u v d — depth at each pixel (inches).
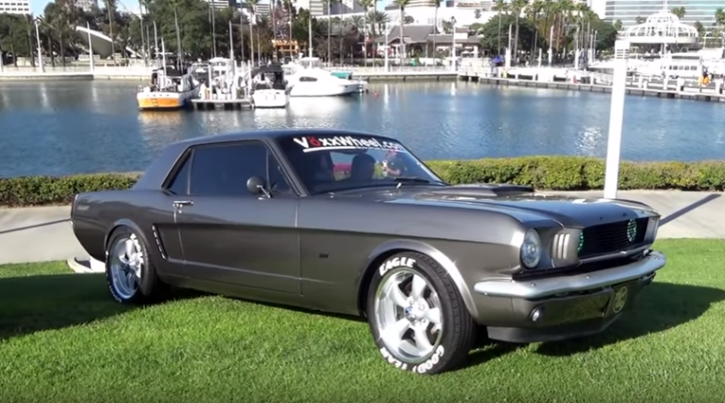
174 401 148.0
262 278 187.9
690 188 620.1
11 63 6043.3
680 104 2623.0
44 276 311.4
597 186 633.0
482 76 4429.1
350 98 2970.0
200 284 207.0
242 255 191.6
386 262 162.6
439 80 4650.6
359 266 167.2
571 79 3850.9
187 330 192.4
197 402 147.4
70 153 1478.8
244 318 203.3
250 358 170.7
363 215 166.1
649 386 153.3
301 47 5467.5
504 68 4510.3
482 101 2866.6
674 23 4963.1
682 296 237.5
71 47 6023.6
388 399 147.1
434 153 1425.9
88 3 6333.7
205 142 213.9
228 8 5344.5
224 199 197.0
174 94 2364.7
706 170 610.9
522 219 147.3
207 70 2829.7
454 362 155.9
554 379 156.7
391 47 6225.4
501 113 2308.1
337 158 197.6
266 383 155.9
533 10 5674.2
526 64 5487.2
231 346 179.0
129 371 163.5
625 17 6717.5
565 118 2129.7
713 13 6422.2
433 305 157.9
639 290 172.1
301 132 203.8
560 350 175.5
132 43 6107.3
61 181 579.8
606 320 164.1
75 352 175.9
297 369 163.3
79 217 245.9
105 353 175.0
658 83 3299.7
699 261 322.7
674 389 151.7
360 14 7076.8
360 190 189.0
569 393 149.6
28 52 5871.1
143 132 1831.9
